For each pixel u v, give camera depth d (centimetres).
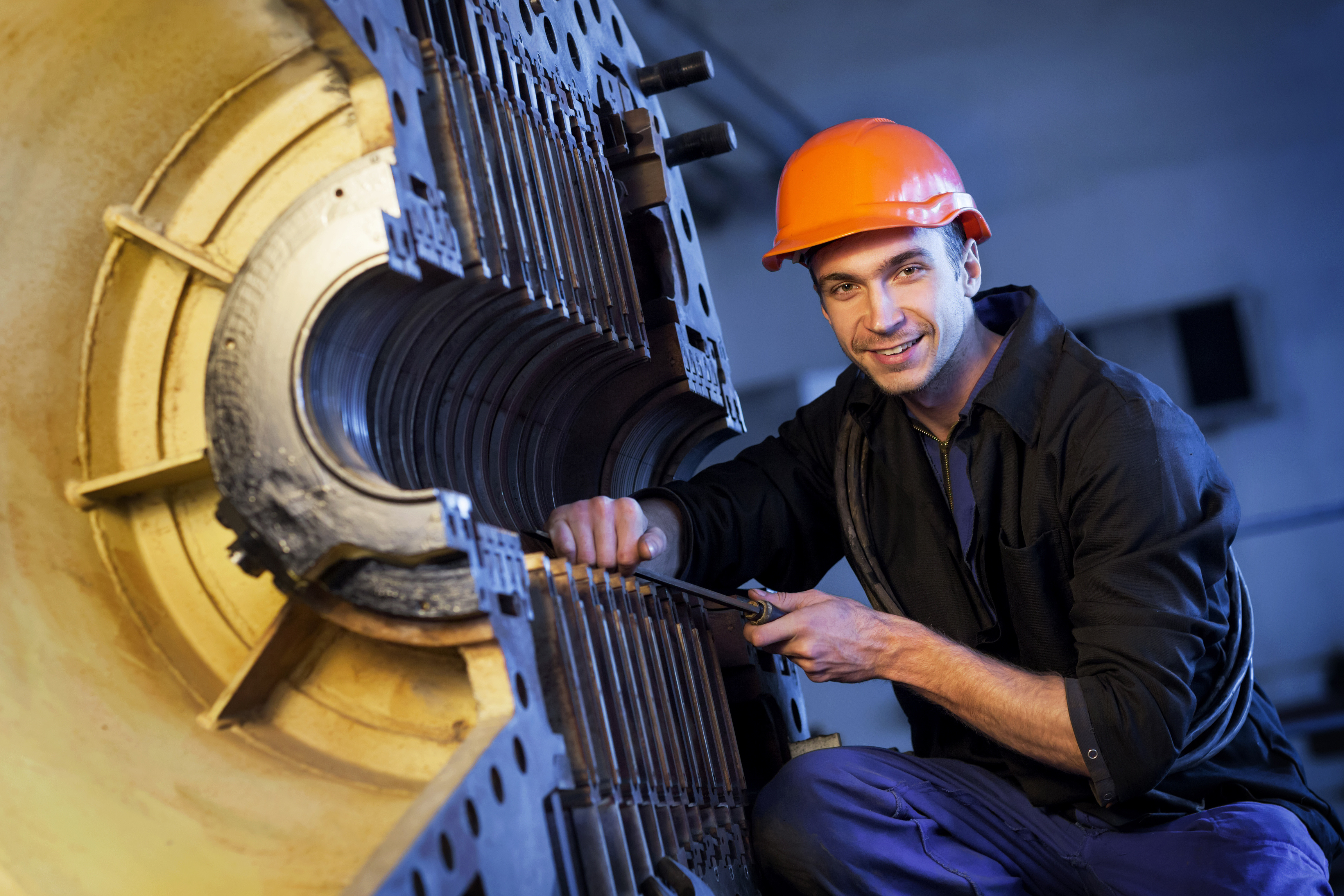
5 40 137
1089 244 729
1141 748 164
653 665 159
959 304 188
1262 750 192
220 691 139
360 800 126
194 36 136
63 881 113
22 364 141
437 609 120
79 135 141
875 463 201
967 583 192
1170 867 172
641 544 167
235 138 142
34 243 142
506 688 121
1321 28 689
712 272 757
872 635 176
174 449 141
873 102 722
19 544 135
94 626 137
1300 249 707
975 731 194
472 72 153
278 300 123
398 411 150
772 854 180
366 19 129
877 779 182
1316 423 705
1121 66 708
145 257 142
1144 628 167
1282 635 694
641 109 212
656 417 221
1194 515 173
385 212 123
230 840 120
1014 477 183
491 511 172
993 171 735
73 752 124
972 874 177
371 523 118
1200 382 720
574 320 169
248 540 123
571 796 130
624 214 212
